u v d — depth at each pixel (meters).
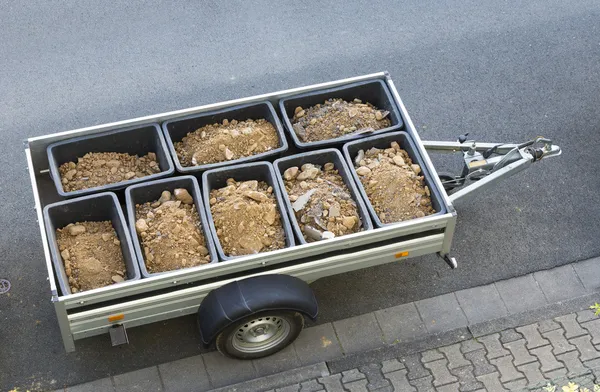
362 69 8.03
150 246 5.43
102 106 7.64
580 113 7.66
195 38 8.25
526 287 6.38
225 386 5.72
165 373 5.79
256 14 8.51
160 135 5.95
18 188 6.96
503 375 5.77
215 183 5.81
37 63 7.98
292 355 5.91
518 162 5.97
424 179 5.80
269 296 5.19
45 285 6.30
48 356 5.88
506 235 6.71
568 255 6.59
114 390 5.70
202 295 5.29
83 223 5.66
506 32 8.41
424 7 8.62
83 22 8.35
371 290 6.33
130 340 5.97
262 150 6.04
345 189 5.80
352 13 8.55
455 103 7.73
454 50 8.22
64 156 5.93
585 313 6.16
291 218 5.54
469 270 6.48
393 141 6.02
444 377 5.76
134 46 8.16
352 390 5.68
